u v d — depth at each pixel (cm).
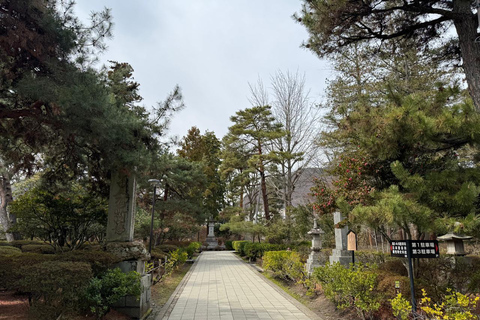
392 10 753
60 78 567
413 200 538
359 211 536
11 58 602
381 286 594
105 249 711
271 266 1274
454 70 1192
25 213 891
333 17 714
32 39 540
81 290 539
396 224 566
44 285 507
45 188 904
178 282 1244
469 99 569
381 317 599
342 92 1709
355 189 726
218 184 4053
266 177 2389
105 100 575
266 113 2197
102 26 634
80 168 879
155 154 723
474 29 675
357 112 700
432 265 634
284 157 1955
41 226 941
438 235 845
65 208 892
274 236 1944
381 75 1661
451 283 591
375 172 718
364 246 1688
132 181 758
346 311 687
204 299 907
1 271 501
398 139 614
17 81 578
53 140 789
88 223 932
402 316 495
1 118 635
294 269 1093
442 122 543
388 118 593
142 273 728
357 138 708
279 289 1080
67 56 596
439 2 738
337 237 1155
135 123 646
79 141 775
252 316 707
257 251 2045
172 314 731
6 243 1332
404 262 653
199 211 2058
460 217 524
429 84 1395
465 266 605
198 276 1435
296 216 1836
